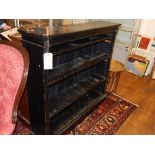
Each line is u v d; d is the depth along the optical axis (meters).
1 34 1.65
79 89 1.99
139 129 1.97
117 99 2.49
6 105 1.24
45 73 1.33
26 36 1.29
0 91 1.25
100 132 1.88
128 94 2.65
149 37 3.32
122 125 2.01
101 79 2.24
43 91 1.41
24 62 1.14
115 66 2.56
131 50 3.43
